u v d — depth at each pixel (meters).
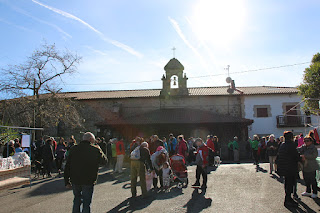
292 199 6.49
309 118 26.23
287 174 6.45
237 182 9.51
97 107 28.98
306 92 20.52
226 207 6.45
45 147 12.37
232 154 21.23
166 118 25.39
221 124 24.72
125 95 29.28
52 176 12.59
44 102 22.45
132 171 7.71
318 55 21.34
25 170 10.41
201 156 8.90
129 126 25.78
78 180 5.35
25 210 6.92
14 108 20.97
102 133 26.20
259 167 13.40
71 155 5.56
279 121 26.66
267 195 7.50
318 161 8.18
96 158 5.54
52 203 7.56
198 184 8.98
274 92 27.05
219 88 30.33
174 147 14.63
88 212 5.29
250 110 27.33
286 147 6.64
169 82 28.59
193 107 28.16
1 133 13.85
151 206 6.80
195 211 6.22
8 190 9.66
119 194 8.38
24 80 21.98
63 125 28.62
